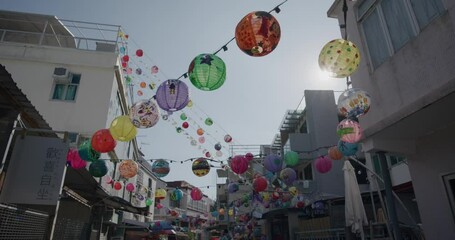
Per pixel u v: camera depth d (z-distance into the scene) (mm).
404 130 6203
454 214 5727
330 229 9141
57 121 13344
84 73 14383
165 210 34156
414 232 7875
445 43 4879
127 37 14156
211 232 39406
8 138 5273
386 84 6262
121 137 5980
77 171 8672
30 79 13867
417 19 5613
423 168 6453
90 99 13914
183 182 45875
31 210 5477
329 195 17359
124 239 20828
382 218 9469
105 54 14797
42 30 16188
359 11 7387
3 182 5266
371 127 6504
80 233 10969
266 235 21016
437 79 5012
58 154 5695
